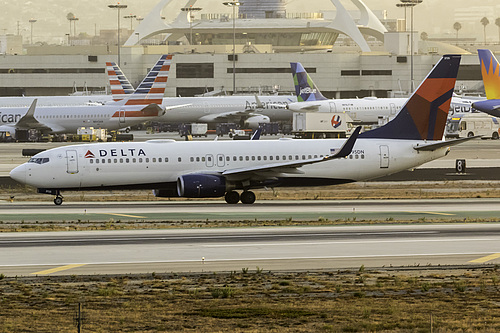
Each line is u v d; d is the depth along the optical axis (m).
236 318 97.44
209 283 120.06
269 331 90.00
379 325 92.00
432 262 136.38
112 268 131.00
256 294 112.38
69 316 98.12
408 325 92.25
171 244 152.62
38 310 102.00
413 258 139.75
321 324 93.94
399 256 141.50
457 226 177.12
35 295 111.31
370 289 115.12
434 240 157.88
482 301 107.06
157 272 128.12
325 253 144.12
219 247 149.62
